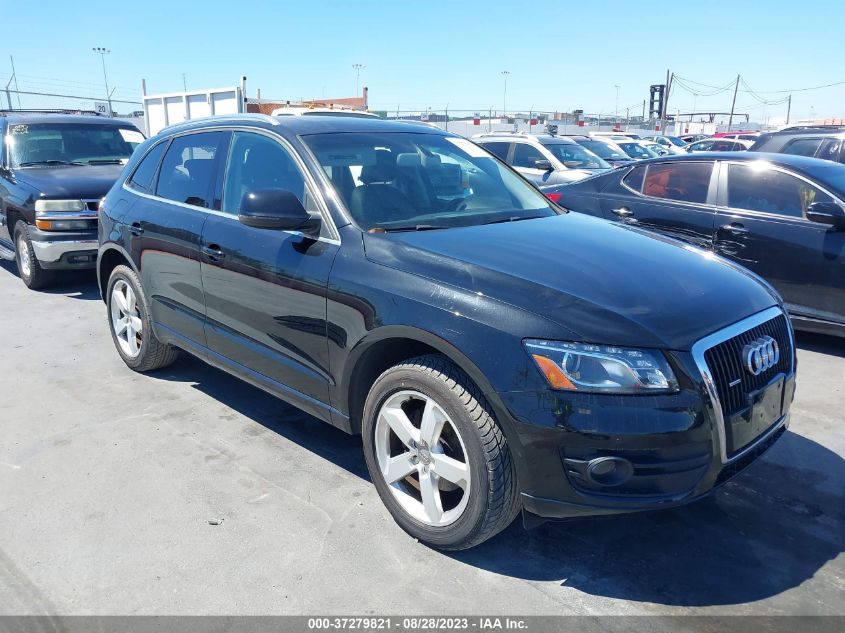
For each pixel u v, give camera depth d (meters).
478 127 34.66
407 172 3.73
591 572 2.77
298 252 3.30
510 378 2.49
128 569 2.79
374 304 2.91
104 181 7.51
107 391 4.66
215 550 2.91
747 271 3.31
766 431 2.84
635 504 2.44
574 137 16.20
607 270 2.86
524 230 3.38
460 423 2.65
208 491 3.38
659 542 2.98
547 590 2.66
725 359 2.60
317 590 2.66
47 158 8.29
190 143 4.35
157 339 4.62
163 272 4.30
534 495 2.54
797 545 2.95
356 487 3.42
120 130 9.18
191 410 4.35
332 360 3.17
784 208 5.59
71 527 3.07
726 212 5.88
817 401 4.51
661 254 3.19
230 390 4.68
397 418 2.94
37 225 7.12
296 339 3.35
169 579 2.72
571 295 2.61
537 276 2.72
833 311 5.31
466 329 2.60
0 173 8.05
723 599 2.61
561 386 2.43
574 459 2.44
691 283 2.88
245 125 3.95
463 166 4.08
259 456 3.74
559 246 3.12
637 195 6.59
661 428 2.40
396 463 3.00
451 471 2.75
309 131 3.71
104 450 3.81
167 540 2.98
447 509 2.95
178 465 3.64
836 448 3.84
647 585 2.69
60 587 2.68
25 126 8.44
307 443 3.91
